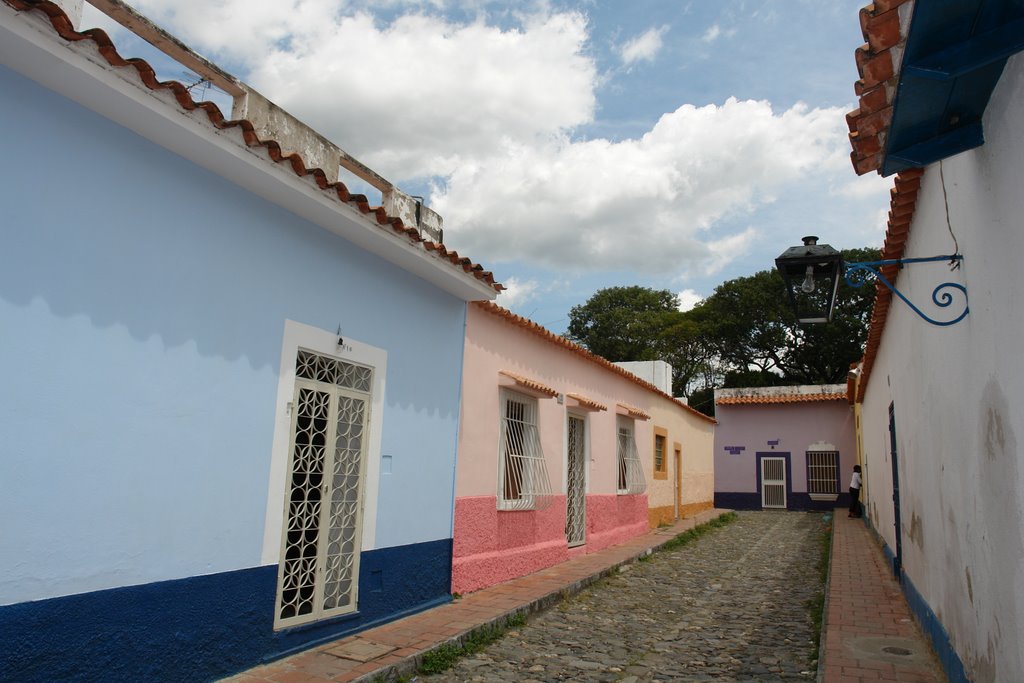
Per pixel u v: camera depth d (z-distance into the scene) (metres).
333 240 6.64
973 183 4.18
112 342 4.57
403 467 7.51
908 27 3.14
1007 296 3.59
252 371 5.62
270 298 5.85
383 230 6.69
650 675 6.09
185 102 4.63
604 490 13.98
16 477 4.00
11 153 4.09
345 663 5.70
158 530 4.79
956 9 3.01
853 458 24.81
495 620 7.36
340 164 7.57
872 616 8.02
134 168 4.79
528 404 10.67
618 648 7.03
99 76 4.17
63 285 4.31
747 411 26.50
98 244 4.53
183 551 4.96
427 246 7.29
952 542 5.48
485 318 9.57
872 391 14.53
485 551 9.20
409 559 7.52
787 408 25.97
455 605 8.00
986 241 3.95
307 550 6.18
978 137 3.93
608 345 39.75
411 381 7.73
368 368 7.07
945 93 3.61
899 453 9.38
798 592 10.23
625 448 15.52
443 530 8.20
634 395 16.39
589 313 41.72
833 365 32.72
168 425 4.90
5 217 4.04
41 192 4.23
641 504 16.39
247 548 5.47
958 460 5.16
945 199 5.07
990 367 4.02
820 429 25.42
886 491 11.77
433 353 8.21
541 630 7.66
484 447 9.30
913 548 7.99
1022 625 3.53
